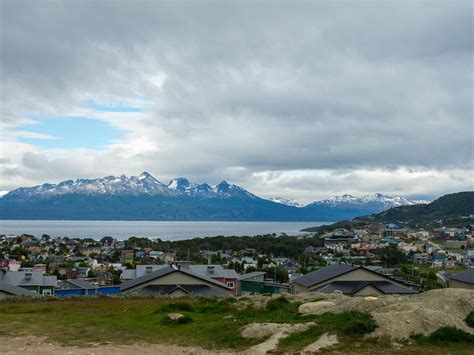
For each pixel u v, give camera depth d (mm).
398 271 106750
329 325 19234
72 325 23984
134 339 20391
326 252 164875
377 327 18250
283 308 25922
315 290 45281
